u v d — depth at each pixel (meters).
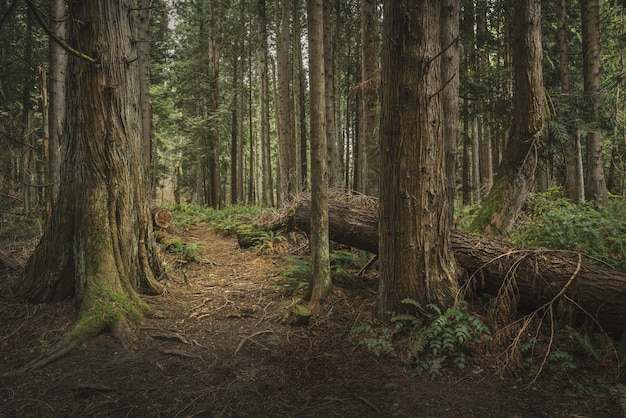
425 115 4.21
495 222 6.90
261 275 7.09
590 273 4.03
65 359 3.86
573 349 3.72
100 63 4.97
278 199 14.20
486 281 4.59
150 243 5.77
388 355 3.88
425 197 4.27
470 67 9.70
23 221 8.45
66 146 5.12
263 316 5.05
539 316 4.26
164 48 19.22
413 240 4.29
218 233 11.85
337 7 17.81
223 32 24.61
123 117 5.21
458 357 3.69
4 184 7.60
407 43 4.12
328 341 4.34
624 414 2.83
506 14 12.45
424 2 4.08
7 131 10.12
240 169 24.95
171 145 25.12
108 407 3.18
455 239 4.92
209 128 22.38
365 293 5.55
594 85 9.45
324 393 3.39
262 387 3.50
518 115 7.21
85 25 4.91
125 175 5.21
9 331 4.32
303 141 23.00
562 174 10.82
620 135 10.12
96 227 4.88
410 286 4.29
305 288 5.89
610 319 3.76
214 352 4.11
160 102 19.09
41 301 4.80
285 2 13.73
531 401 3.14
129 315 4.52
